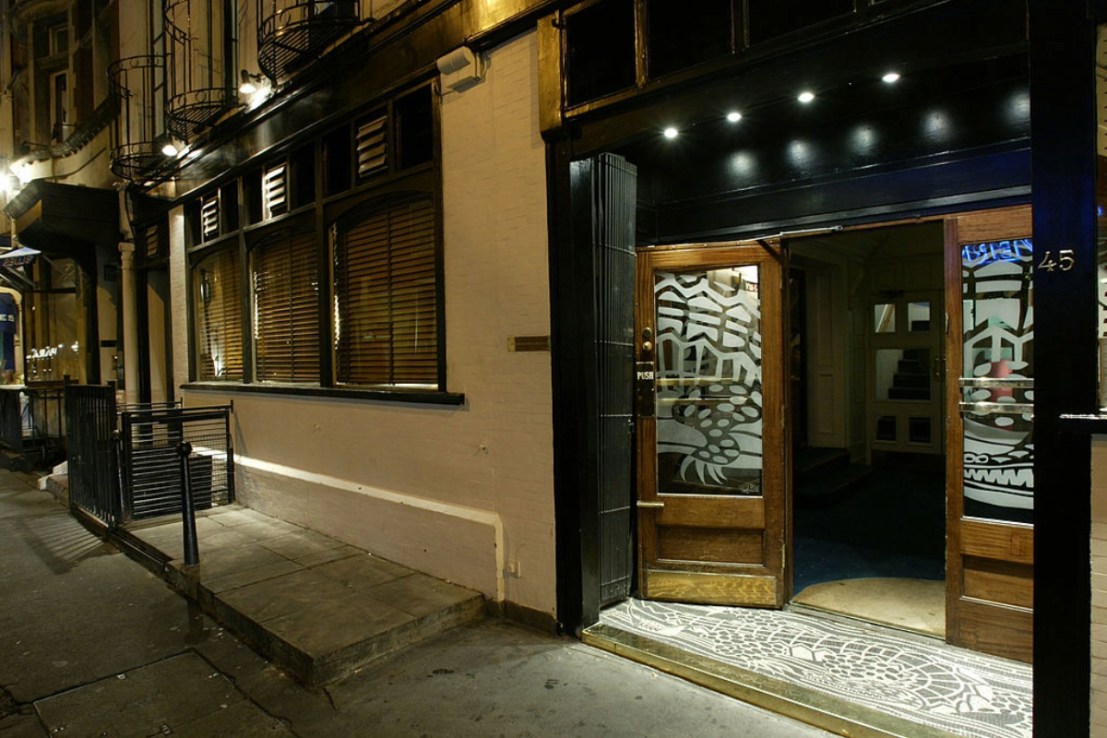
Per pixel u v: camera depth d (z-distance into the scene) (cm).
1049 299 229
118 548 590
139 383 895
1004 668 317
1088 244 221
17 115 1231
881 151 370
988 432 328
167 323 899
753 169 418
